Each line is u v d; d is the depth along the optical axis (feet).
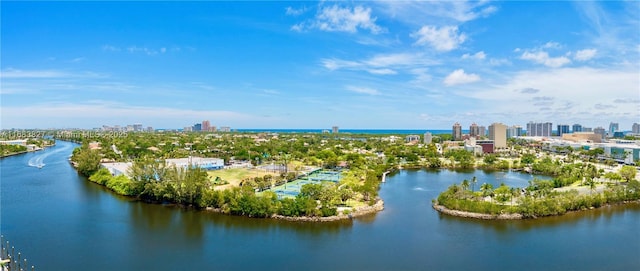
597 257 379.96
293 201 510.99
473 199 551.18
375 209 547.08
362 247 404.16
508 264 364.38
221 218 501.97
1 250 392.88
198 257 378.94
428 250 396.57
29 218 504.43
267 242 417.49
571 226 472.85
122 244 412.57
